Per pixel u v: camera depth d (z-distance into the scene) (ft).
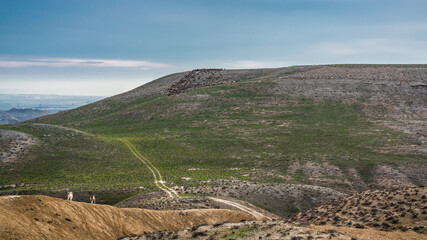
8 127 350.02
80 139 343.46
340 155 294.66
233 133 379.35
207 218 124.98
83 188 212.23
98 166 278.46
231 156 310.04
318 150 311.68
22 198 85.61
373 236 86.12
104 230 95.30
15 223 76.89
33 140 317.22
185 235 96.68
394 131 355.36
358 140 333.01
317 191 203.51
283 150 317.83
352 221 112.88
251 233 89.71
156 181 238.89
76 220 90.68
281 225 96.94
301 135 358.43
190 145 346.33
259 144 339.36
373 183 237.45
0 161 262.88
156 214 114.93
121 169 273.75
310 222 127.54
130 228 102.63
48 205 88.79
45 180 239.30
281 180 244.83
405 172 250.78
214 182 230.27
